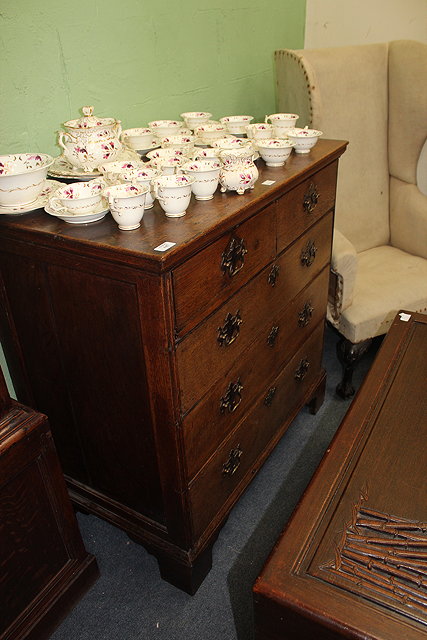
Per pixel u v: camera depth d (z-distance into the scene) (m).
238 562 1.46
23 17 1.22
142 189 1.01
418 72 2.08
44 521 1.19
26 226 1.03
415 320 1.50
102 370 1.14
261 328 1.37
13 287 1.17
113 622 1.32
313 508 0.95
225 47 1.94
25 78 1.27
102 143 1.16
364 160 2.23
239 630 1.29
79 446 1.36
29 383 1.33
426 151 2.18
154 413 1.10
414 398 1.21
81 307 1.08
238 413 1.36
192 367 1.08
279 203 1.29
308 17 2.43
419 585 0.82
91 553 1.48
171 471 1.17
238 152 1.27
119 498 1.38
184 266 0.96
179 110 1.81
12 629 1.19
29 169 1.05
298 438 1.90
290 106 2.04
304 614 0.79
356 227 2.29
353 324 1.86
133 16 1.51
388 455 1.06
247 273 1.22
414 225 2.22
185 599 1.37
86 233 0.98
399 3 2.72
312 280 1.67
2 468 1.03
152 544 1.34
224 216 1.04
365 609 0.78
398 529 0.91
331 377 2.23
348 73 2.08
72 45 1.36
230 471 1.38
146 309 0.96
